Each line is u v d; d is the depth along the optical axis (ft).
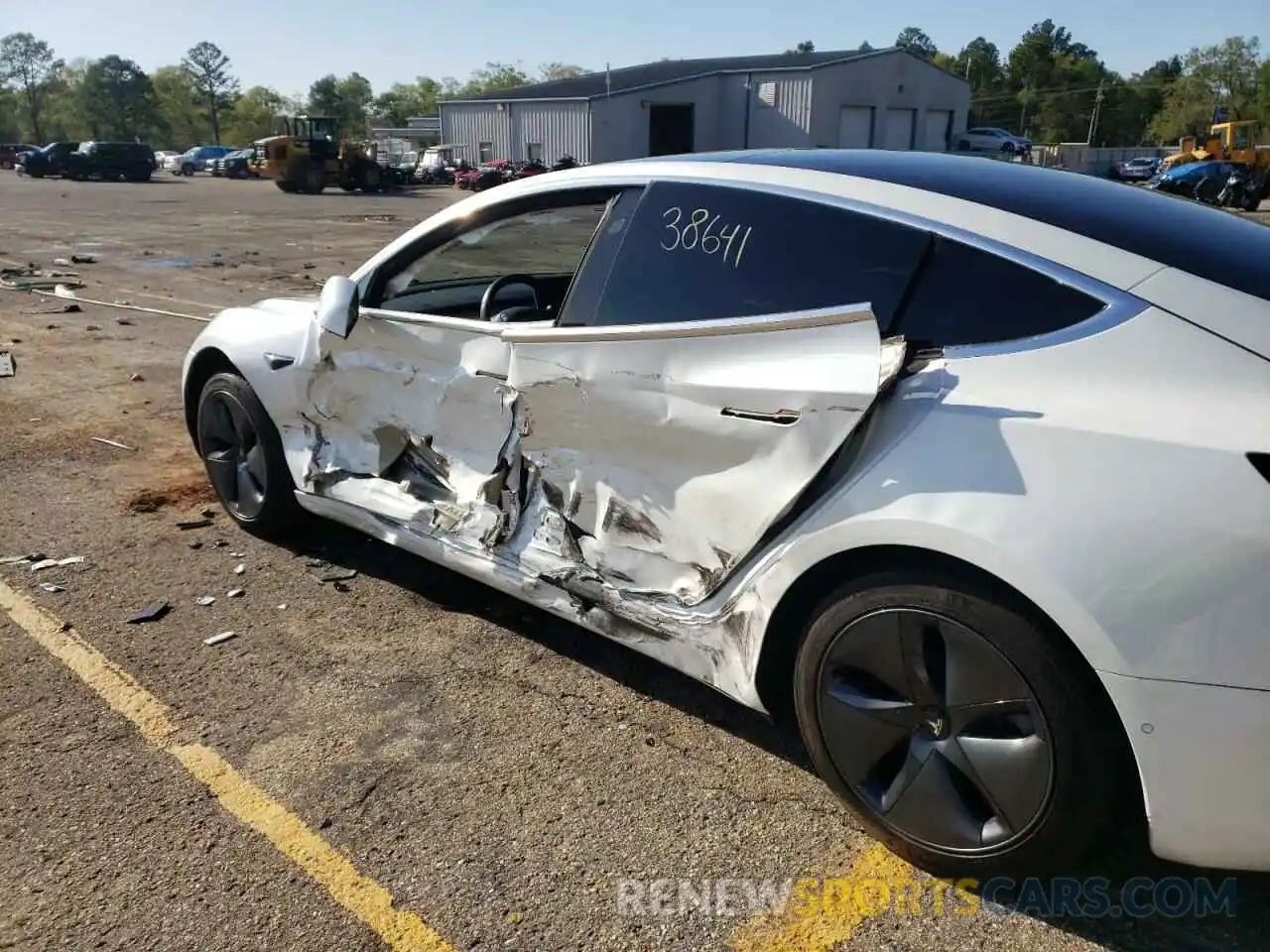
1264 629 6.18
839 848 8.43
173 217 82.07
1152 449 6.59
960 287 7.80
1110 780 7.00
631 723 10.21
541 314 12.15
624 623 9.76
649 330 9.01
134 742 9.79
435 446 11.76
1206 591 6.31
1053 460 6.90
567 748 9.78
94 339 28.81
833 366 7.75
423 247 12.00
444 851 8.38
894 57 165.07
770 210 8.95
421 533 11.79
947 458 7.31
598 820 8.77
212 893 7.88
